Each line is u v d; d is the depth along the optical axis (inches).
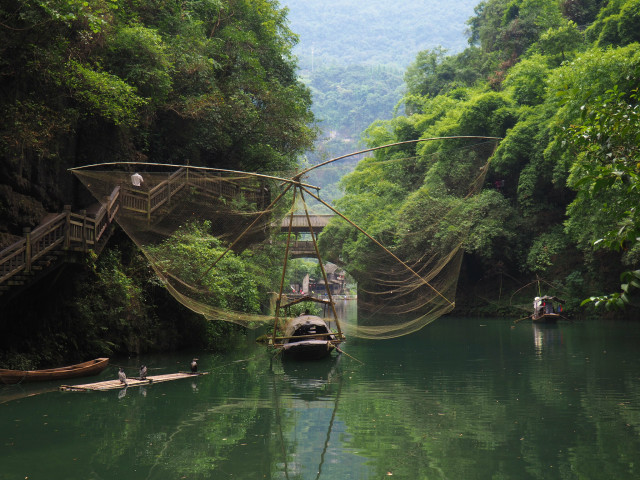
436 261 541.6
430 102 2058.3
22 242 460.1
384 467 290.8
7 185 537.0
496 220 1397.6
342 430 365.1
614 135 197.2
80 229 519.5
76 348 591.5
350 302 2096.5
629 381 523.2
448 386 519.8
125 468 288.5
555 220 1418.6
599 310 1249.4
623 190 187.9
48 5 505.7
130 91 635.5
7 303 488.1
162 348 729.0
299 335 727.1
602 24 1366.9
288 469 287.9
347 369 634.2
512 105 1485.0
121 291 655.8
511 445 326.3
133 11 848.9
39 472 279.9
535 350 767.7
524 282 1497.3
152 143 853.8
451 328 1160.2
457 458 303.3
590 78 874.8
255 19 1175.0
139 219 560.7
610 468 282.7
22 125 530.3
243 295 687.1
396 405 440.5
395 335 655.1
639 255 1002.1
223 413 411.8
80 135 674.2
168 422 382.9
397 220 524.7
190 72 865.5
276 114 1064.8
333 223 826.8
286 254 626.8
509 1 2193.7
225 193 634.8
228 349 816.3
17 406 418.9
